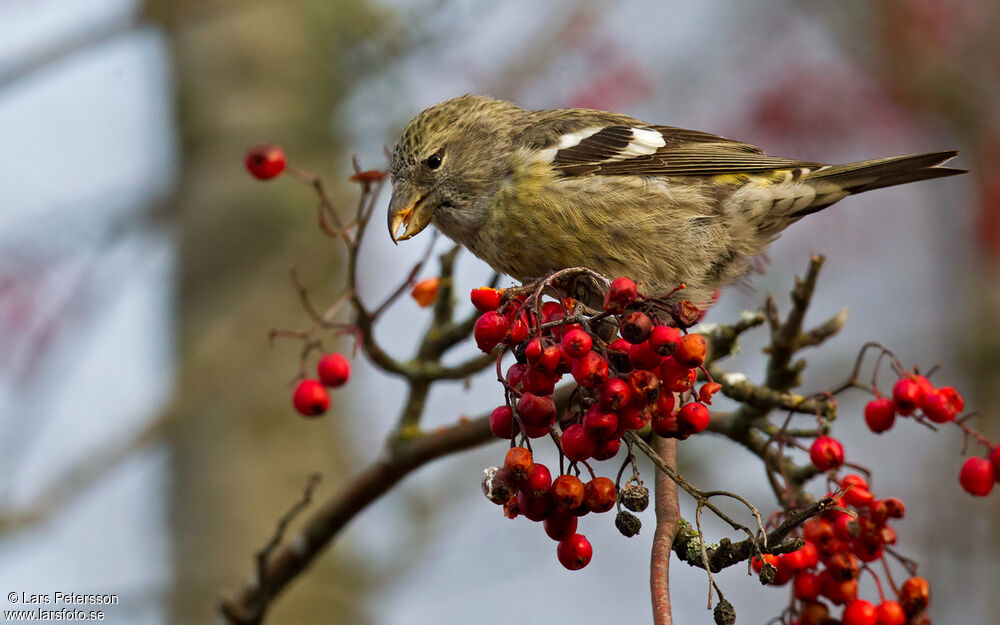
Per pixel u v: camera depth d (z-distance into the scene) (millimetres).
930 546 14016
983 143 15188
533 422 5500
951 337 15320
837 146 14570
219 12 12781
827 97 14508
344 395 12891
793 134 14523
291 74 12742
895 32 14758
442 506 12055
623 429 5629
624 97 13609
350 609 11555
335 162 12656
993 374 14977
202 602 11000
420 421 8172
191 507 11578
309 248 12297
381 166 11719
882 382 14625
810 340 7367
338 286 12461
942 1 14977
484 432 7766
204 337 11836
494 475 5477
